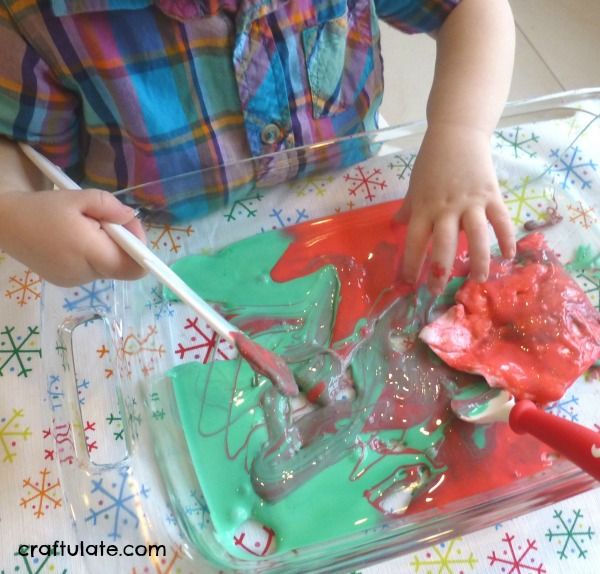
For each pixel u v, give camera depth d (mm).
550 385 557
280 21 579
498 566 508
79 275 525
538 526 521
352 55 661
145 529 518
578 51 1079
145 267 499
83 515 520
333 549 510
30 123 563
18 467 550
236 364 585
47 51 542
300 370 575
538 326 579
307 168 658
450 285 610
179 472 545
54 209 507
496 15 633
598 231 652
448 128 583
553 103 690
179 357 593
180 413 566
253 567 502
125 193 609
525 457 543
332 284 620
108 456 555
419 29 687
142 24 547
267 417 561
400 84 1061
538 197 668
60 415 551
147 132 619
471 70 608
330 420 558
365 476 540
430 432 554
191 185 624
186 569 501
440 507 526
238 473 541
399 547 507
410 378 571
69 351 578
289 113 651
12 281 629
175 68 584
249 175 640
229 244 645
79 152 646
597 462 438
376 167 678
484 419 551
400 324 595
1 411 573
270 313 607
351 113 701
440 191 567
